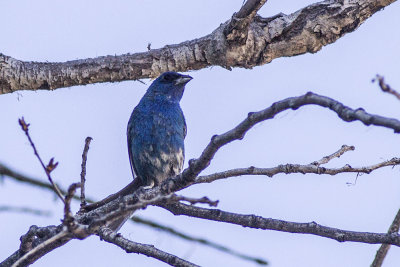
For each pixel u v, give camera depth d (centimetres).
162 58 1282
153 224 1098
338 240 993
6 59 1242
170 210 1062
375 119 670
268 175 982
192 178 976
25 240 995
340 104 716
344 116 701
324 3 1288
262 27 1280
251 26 1278
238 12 1219
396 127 655
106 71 1265
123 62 1270
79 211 1082
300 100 769
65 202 774
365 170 1005
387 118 666
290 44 1277
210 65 1295
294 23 1277
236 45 1257
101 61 1267
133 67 1270
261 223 1027
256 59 1283
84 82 1264
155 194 1042
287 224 1016
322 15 1277
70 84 1262
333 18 1275
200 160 941
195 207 1061
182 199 762
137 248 934
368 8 1272
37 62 1259
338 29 1276
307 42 1280
